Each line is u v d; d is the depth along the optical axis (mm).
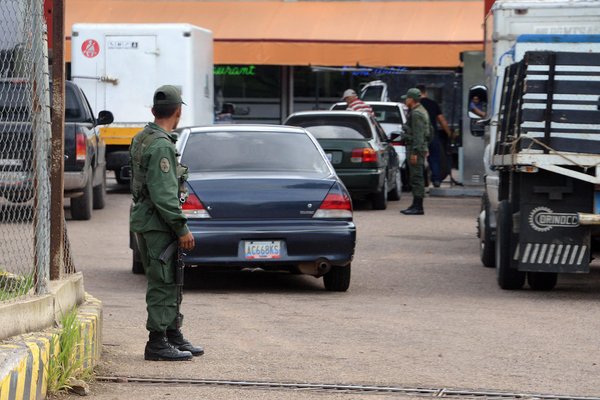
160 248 20312
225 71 96062
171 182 19875
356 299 29484
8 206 20625
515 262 30672
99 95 65062
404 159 69438
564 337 24125
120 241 42406
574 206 29594
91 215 50906
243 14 91000
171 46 65188
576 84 29281
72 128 47156
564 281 33812
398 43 86562
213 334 23938
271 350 22266
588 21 37938
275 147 31391
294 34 87812
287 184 29656
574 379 20125
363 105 59469
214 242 29062
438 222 51062
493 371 20703
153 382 19250
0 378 14820
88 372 19219
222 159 30906
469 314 27094
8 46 19594
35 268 18875
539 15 38062
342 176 55625
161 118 20234
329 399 18391
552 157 29266
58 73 20547
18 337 17203
